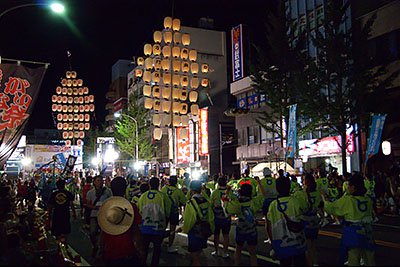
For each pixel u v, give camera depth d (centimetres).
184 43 2652
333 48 2047
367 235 636
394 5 2380
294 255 577
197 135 4119
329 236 1185
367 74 2059
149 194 802
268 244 1101
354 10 2645
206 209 753
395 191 1770
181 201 1065
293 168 2019
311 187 823
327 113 2086
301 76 2178
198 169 4034
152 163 4422
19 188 2150
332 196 1324
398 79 2306
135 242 567
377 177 1811
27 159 4200
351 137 2416
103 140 3450
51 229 1021
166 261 927
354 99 2038
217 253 966
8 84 1196
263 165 2253
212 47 5394
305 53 2352
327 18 2128
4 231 812
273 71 2427
